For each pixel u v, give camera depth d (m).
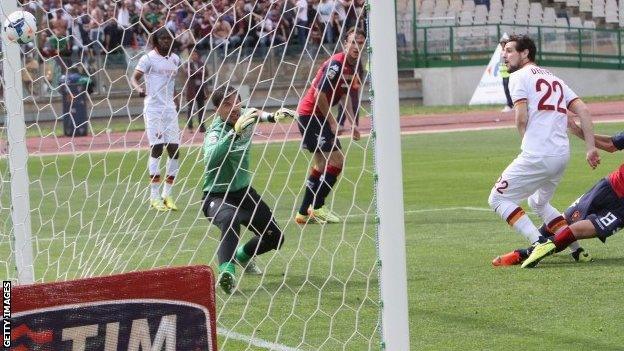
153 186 16.64
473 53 61.22
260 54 27.91
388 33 8.41
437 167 30.70
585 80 61.62
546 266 15.27
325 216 19.64
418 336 11.58
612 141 15.39
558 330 11.66
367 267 15.38
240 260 14.46
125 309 8.13
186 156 15.02
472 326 11.95
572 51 61.31
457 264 15.63
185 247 16.34
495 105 57.81
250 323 12.32
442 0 64.62
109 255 14.48
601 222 14.92
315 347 11.13
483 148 36.50
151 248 15.08
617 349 10.84
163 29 17.31
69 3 24.97
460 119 51.41
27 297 7.87
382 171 8.50
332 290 13.90
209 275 8.34
